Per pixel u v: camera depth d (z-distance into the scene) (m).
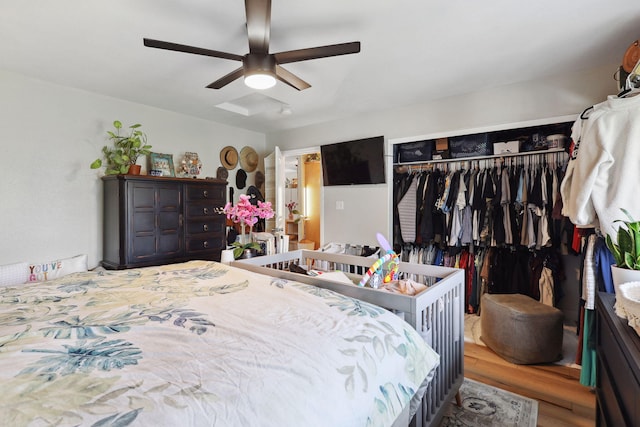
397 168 4.07
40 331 0.95
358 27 2.05
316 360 0.84
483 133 3.31
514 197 3.12
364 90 3.22
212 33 2.12
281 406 0.68
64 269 2.92
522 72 2.79
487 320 2.65
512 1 1.80
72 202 3.14
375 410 0.83
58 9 1.84
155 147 3.76
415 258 3.76
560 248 2.99
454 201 3.46
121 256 3.07
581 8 1.87
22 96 2.83
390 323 1.13
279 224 4.74
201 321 1.05
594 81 2.70
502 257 3.30
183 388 0.68
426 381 1.12
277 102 3.85
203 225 3.70
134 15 1.91
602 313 1.28
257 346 0.89
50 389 0.65
